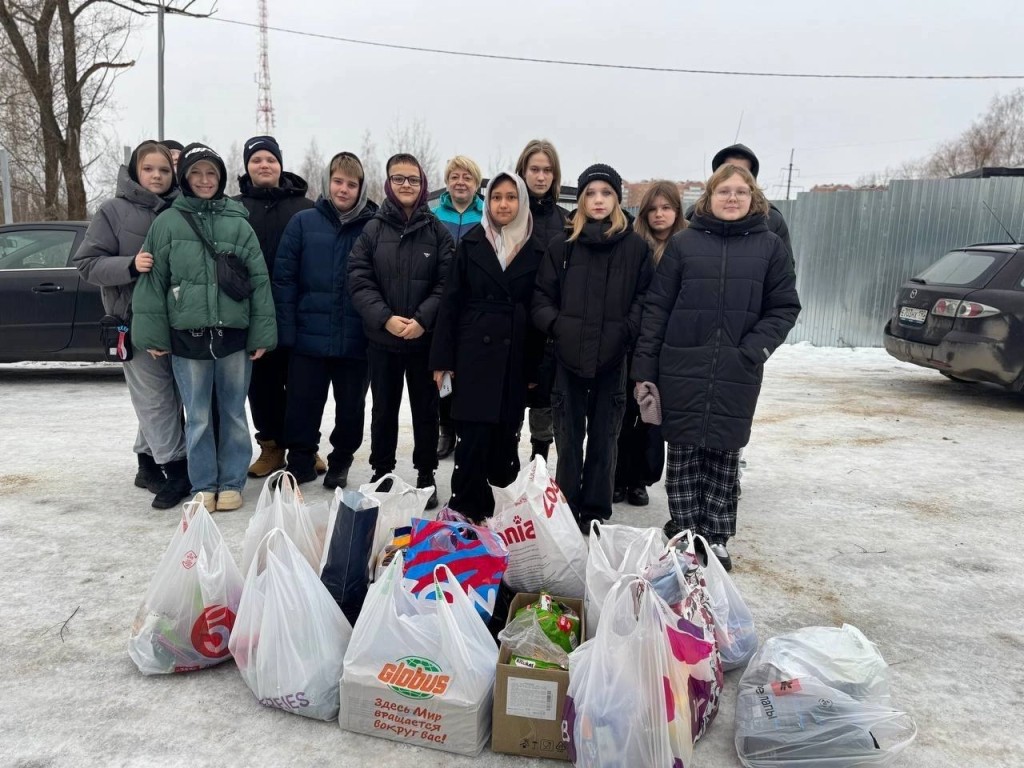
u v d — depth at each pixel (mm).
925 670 2400
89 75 14023
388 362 3615
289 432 3975
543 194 3846
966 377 6508
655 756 1715
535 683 1896
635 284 3227
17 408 6008
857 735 1812
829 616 2766
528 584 2512
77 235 6625
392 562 2043
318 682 2037
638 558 2225
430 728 1935
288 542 2119
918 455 5125
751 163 3727
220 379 3607
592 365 3162
